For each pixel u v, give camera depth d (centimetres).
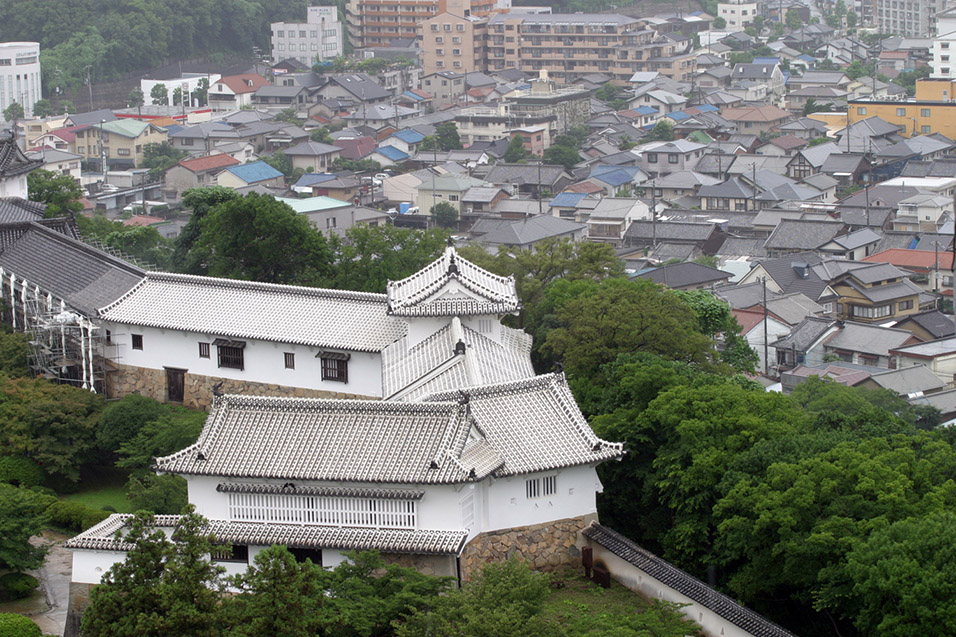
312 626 4478
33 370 8106
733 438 5744
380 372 7300
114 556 5397
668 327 7150
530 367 6800
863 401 7450
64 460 7162
